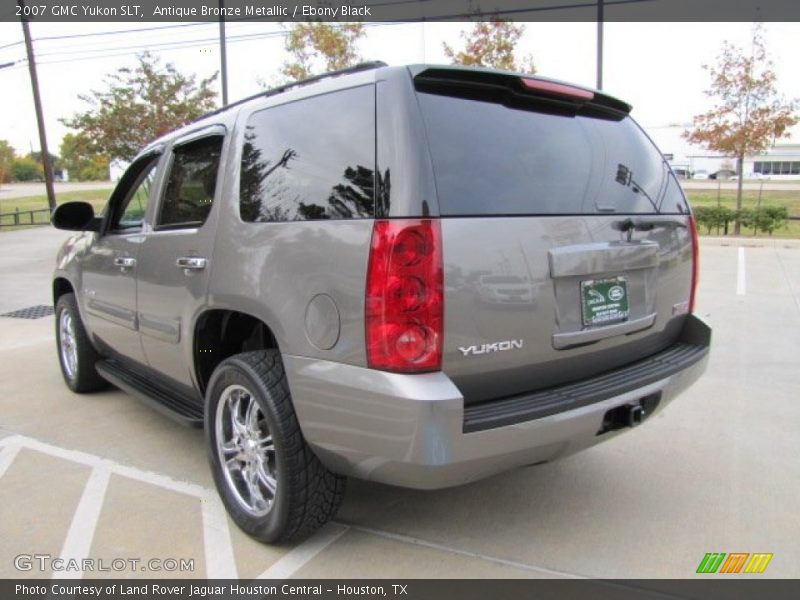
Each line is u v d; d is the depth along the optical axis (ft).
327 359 7.89
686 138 65.67
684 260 10.61
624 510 10.44
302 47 53.93
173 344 11.24
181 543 9.54
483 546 9.41
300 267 8.21
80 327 15.89
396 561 9.04
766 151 62.28
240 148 9.92
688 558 9.07
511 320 7.86
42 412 15.33
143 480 11.66
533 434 7.73
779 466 11.96
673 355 10.19
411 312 7.21
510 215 7.97
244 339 10.97
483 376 7.80
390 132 7.63
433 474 7.26
